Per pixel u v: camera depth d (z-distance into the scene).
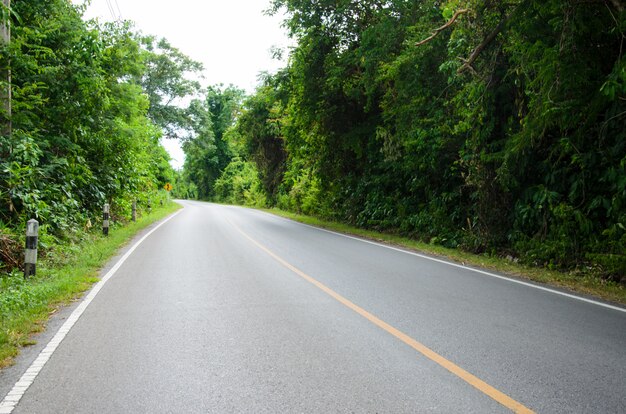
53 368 4.23
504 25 11.04
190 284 7.95
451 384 3.89
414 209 18.38
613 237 9.78
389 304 6.64
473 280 8.74
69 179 13.52
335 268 9.78
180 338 5.07
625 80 7.75
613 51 9.38
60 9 13.41
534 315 6.16
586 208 10.69
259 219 26.97
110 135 17.03
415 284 8.20
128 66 17.22
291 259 10.96
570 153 11.05
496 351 4.70
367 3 20.06
